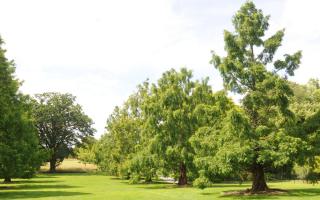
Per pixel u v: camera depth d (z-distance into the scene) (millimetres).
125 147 55688
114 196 29109
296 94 45469
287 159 25656
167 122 41094
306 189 31891
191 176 39875
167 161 41562
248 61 30078
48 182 53281
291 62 30000
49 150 47125
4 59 35875
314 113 29844
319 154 28578
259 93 28406
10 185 45969
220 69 29594
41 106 97562
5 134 37094
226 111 29641
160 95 43031
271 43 29812
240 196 27609
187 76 42719
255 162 28562
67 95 101438
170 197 28078
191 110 41594
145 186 43156
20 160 36875
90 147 93000
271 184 42188
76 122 100188
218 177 31203
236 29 30797
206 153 30734
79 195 30312
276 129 28516
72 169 102625
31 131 46219
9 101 37438
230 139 28250
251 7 30766
